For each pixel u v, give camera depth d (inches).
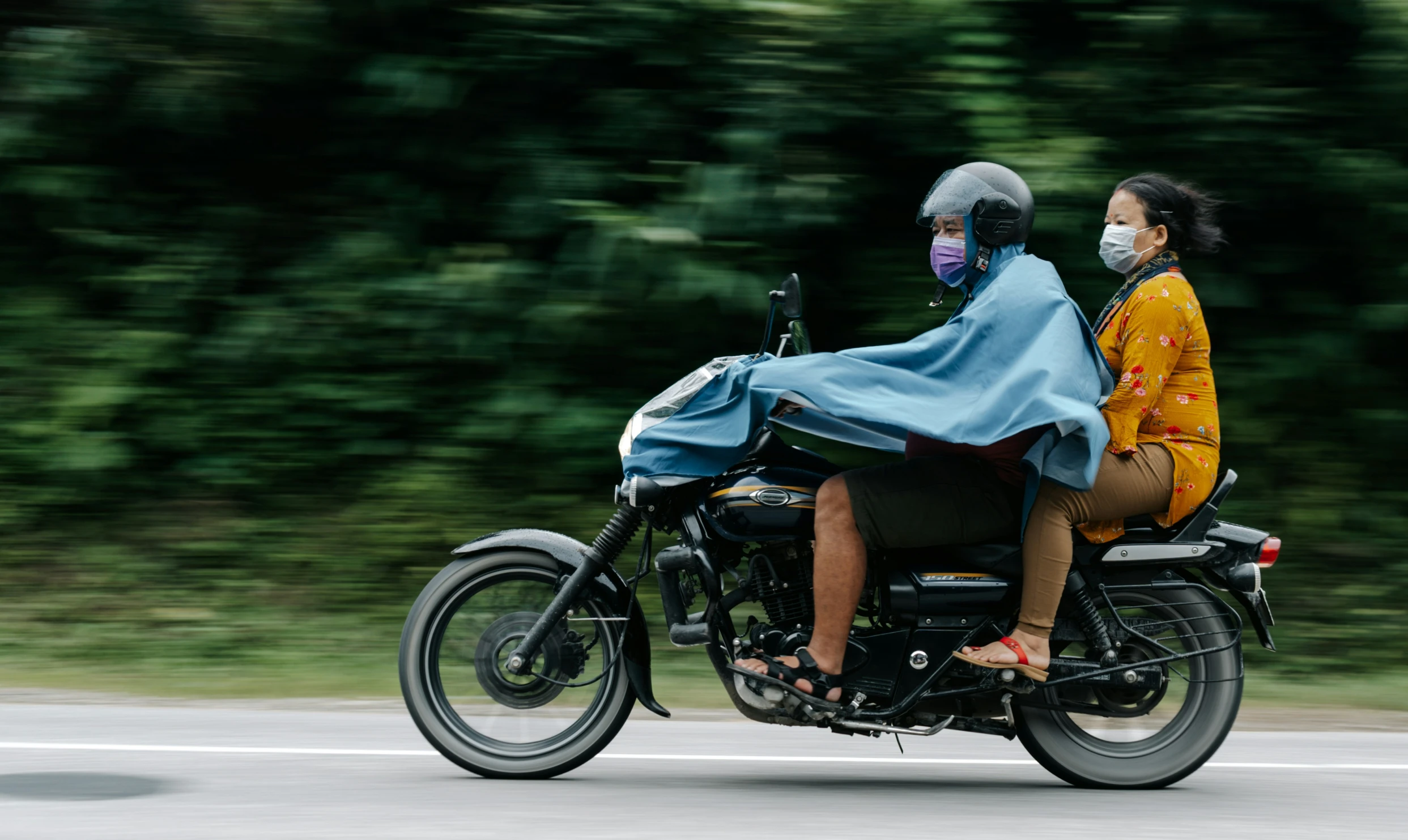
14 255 339.0
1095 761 171.3
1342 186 295.4
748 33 300.7
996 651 161.8
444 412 318.0
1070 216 281.4
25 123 327.0
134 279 326.3
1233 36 296.7
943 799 163.8
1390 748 203.3
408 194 327.0
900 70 293.1
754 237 295.0
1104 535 166.7
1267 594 286.0
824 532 161.3
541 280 306.0
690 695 235.5
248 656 257.0
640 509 167.3
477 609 172.2
